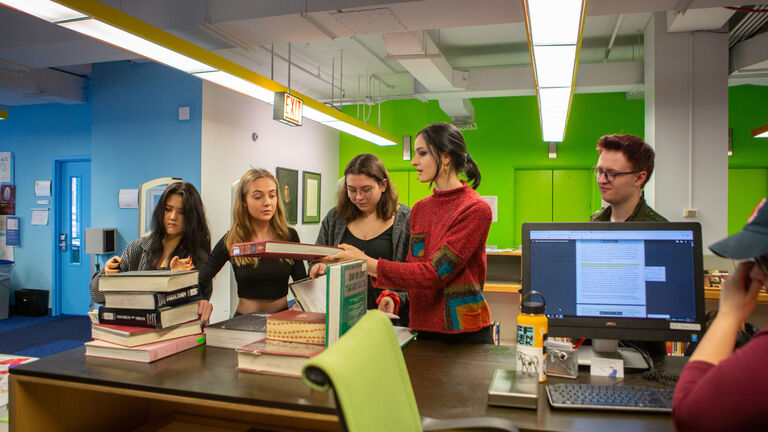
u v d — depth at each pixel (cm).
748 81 627
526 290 144
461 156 157
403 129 870
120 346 139
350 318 133
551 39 261
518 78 661
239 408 109
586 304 142
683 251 139
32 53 455
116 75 571
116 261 202
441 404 110
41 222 654
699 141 486
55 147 646
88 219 639
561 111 475
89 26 277
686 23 467
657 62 496
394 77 739
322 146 841
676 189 489
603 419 102
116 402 161
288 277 224
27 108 661
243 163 615
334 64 675
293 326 132
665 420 102
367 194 217
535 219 829
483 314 157
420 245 163
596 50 658
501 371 123
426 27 402
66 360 138
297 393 111
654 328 138
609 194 173
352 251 153
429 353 149
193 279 157
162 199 222
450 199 157
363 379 75
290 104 453
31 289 656
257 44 441
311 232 804
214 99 559
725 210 479
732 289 85
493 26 574
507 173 826
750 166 730
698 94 487
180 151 545
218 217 565
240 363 128
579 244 144
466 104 759
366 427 70
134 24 285
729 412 69
